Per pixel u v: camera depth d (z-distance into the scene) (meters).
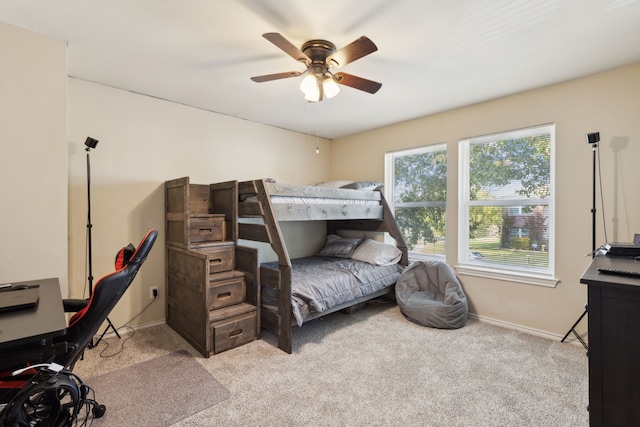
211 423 1.71
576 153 2.68
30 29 1.95
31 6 1.71
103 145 2.85
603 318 1.12
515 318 3.05
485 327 3.11
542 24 1.87
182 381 2.12
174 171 3.29
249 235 2.93
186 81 2.76
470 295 3.37
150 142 3.12
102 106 2.83
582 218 2.66
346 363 2.38
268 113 3.65
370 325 3.17
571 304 2.73
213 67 2.49
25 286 1.71
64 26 1.92
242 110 3.54
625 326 1.09
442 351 2.58
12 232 1.91
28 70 1.96
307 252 4.60
